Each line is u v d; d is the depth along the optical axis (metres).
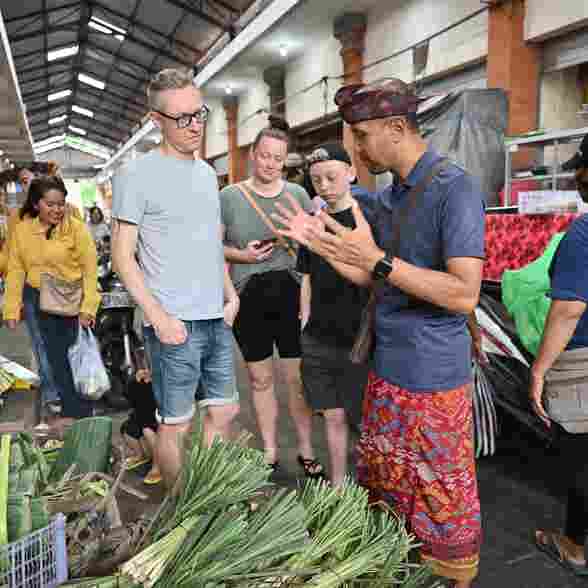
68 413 3.60
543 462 3.09
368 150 1.52
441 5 8.72
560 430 2.06
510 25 7.23
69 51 21.83
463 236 1.42
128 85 25.47
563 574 2.15
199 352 2.11
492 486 2.83
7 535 1.10
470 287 1.43
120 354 4.39
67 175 46.44
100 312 4.43
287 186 2.85
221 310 2.16
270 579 1.16
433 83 9.31
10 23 16.83
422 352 1.53
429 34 9.09
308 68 13.21
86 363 3.47
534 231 3.17
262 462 1.45
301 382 2.73
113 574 1.15
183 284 2.04
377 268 1.44
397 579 1.40
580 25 6.58
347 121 1.52
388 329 1.59
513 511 2.60
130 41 18.97
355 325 2.47
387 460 1.64
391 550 1.33
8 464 1.26
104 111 32.72
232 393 2.30
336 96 1.52
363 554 1.28
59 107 33.41
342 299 2.47
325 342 2.54
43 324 3.47
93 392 3.47
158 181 1.97
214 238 2.13
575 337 1.95
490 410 2.86
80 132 41.31
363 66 10.99
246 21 13.91
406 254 1.55
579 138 4.97
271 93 14.91
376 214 1.67
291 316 2.86
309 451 3.01
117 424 3.84
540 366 1.96
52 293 3.34
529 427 3.04
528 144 5.35
